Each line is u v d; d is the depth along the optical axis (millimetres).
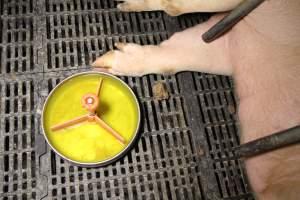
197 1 1001
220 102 1089
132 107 1002
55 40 1102
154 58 1025
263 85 881
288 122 828
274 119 852
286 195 828
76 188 966
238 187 1008
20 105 1027
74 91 1006
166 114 1061
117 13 1156
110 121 985
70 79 990
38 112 1021
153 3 1076
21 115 1020
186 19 1172
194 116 1064
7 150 984
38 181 961
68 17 1136
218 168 1021
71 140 959
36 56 1077
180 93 1086
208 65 1026
